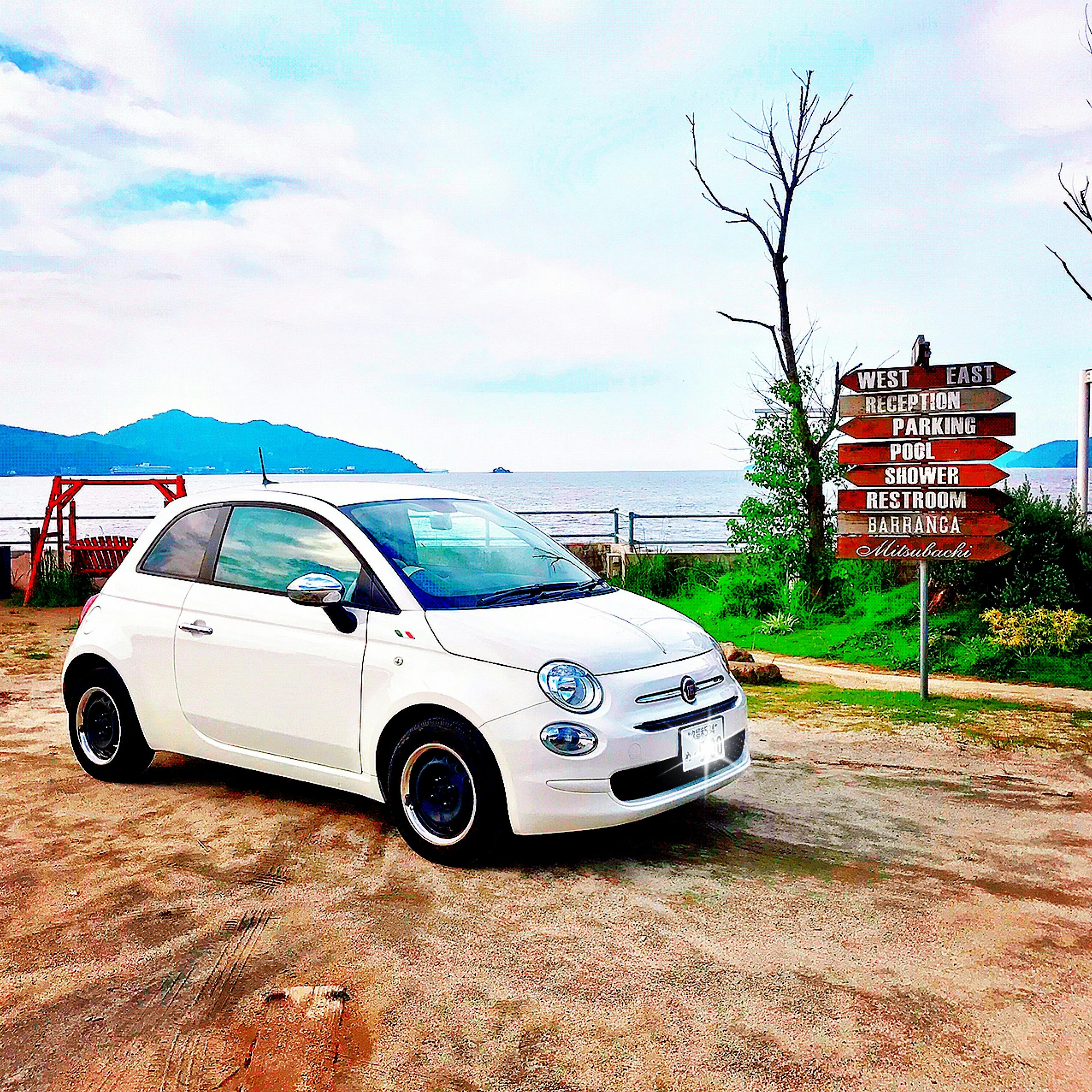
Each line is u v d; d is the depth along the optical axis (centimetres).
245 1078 282
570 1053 293
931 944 365
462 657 437
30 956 359
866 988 332
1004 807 534
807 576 1213
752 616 1223
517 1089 276
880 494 830
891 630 1065
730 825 505
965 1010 318
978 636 978
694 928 379
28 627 1228
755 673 921
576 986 334
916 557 824
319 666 480
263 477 589
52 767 611
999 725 723
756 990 331
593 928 379
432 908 398
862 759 637
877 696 848
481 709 421
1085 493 1335
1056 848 469
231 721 518
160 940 371
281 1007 320
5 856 460
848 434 835
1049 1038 301
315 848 469
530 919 387
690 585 1371
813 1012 316
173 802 542
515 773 416
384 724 454
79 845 475
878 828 499
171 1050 297
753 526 1230
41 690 852
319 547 507
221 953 360
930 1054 292
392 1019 313
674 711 442
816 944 365
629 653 449
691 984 335
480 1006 321
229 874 436
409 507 541
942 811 527
